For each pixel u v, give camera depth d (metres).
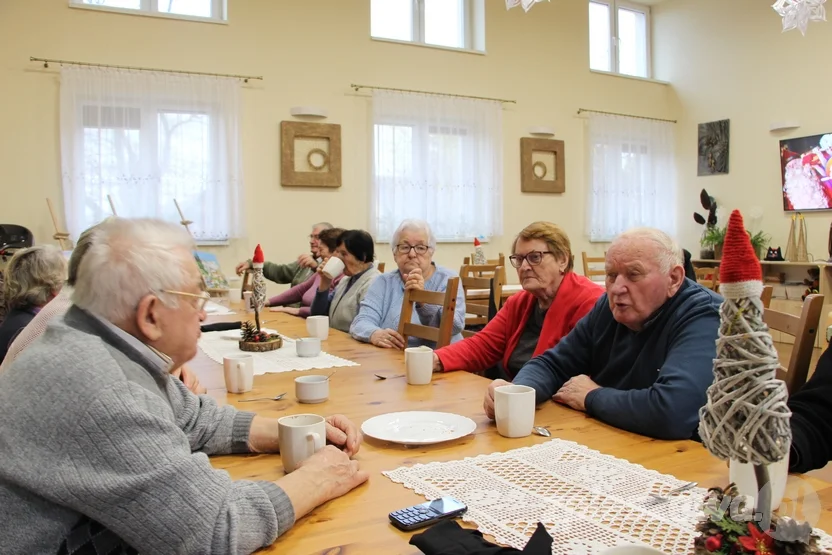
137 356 0.90
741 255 0.65
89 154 5.29
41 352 0.83
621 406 1.35
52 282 2.41
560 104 7.46
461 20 7.09
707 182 7.93
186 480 0.79
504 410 1.27
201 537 0.78
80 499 0.76
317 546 0.82
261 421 1.23
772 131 7.24
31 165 5.23
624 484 1.00
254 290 2.47
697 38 7.98
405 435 1.27
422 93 6.57
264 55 5.96
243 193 5.82
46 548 0.79
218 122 5.71
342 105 6.29
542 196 7.37
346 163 6.31
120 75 5.38
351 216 6.35
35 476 0.76
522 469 1.08
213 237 5.73
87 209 5.29
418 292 2.62
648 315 1.58
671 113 8.33
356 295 3.28
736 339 0.64
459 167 6.77
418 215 6.55
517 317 2.28
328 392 1.62
